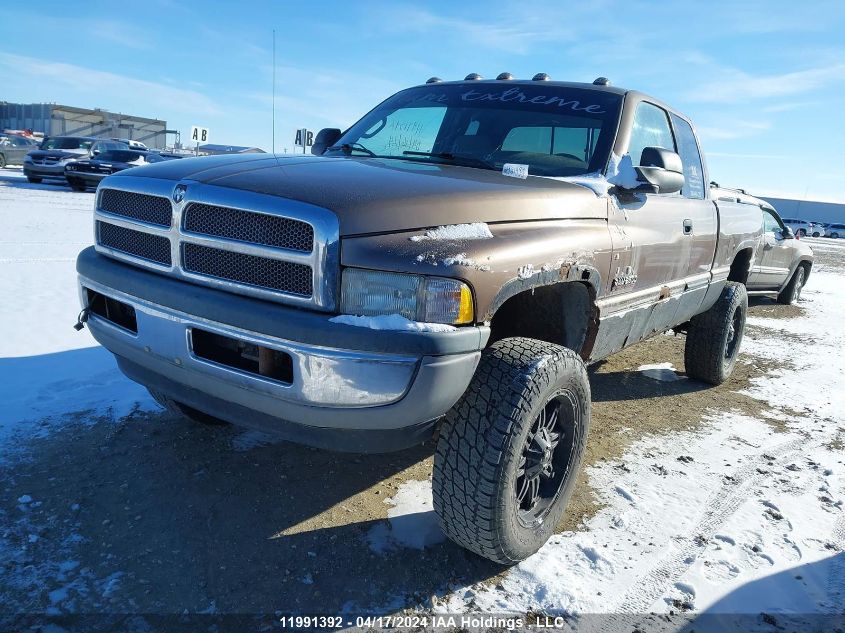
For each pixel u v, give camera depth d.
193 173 2.32
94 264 2.56
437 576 2.37
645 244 3.14
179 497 2.78
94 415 3.51
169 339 2.24
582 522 2.80
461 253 2.02
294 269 2.00
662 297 3.57
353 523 2.67
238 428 3.49
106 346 2.68
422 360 1.92
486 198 2.29
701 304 4.38
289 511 2.73
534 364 2.24
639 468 3.40
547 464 2.47
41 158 19.27
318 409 1.99
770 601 2.32
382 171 2.43
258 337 2.01
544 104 3.43
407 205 2.08
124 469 2.97
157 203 2.34
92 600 2.12
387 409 1.96
